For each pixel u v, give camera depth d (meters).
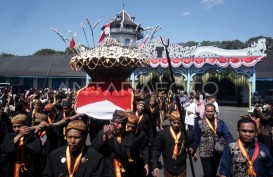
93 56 4.75
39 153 4.01
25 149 3.89
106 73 5.02
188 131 4.47
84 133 2.86
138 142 4.03
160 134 4.47
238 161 3.32
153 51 26.38
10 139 3.83
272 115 5.60
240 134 3.38
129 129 3.96
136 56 4.96
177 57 25.97
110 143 3.56
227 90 30.28
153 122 8.05
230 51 24.55
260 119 5.57
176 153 4.29
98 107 4.76
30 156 3.94
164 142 4.42
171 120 4.39
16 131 3.86
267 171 3.33
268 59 33.59
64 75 37.88
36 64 44.84
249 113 6.31
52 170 2.90
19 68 44.81
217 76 25.00
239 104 29.27
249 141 3.32
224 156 3.47
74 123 2.85
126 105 4.84
